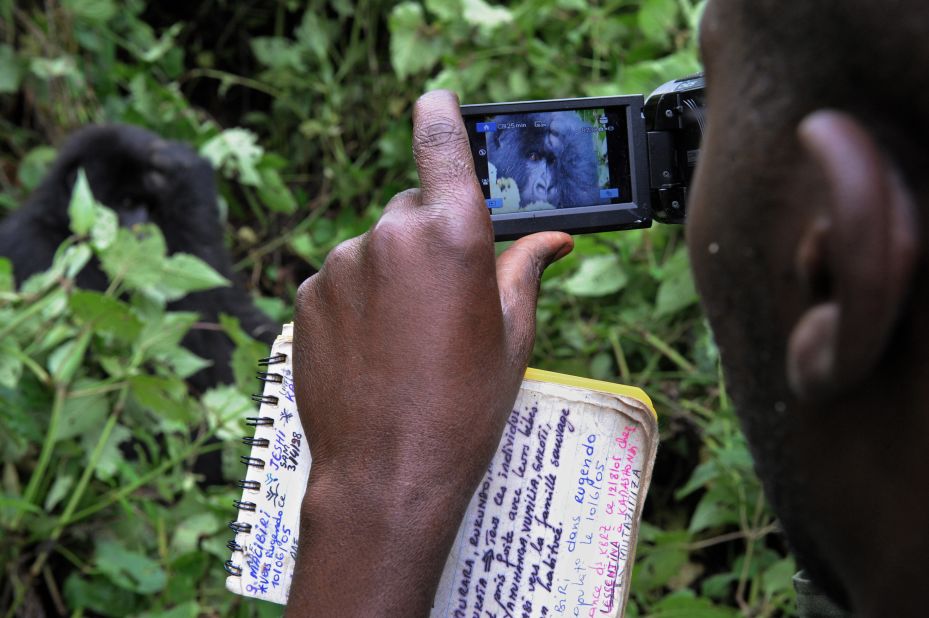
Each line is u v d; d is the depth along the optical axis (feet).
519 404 2.20
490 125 2.55
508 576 2.18
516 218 2.56
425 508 1.86
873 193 1.06
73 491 6.78
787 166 1.27
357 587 1.84
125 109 11.39
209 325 8.71
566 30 9.82
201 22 12.98
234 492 7.00
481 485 2.20
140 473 7.11
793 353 1.15
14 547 6.44
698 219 1.43
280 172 11.92
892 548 1.28
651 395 7.43
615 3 9.52
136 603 6.45
